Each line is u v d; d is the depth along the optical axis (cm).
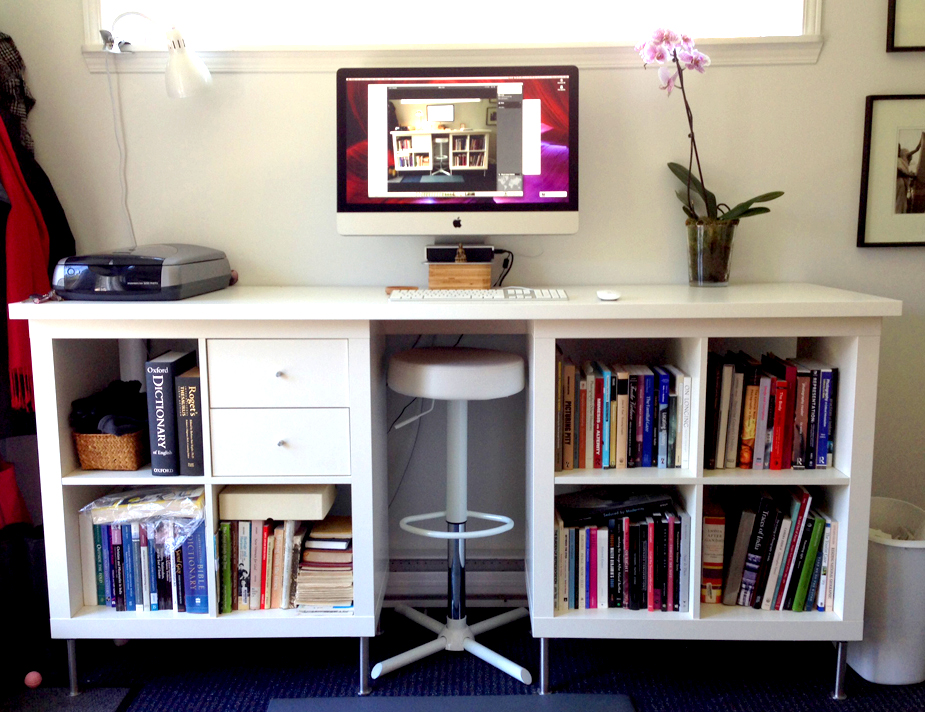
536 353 160
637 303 154
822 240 203
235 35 208
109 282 161
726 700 168
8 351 187
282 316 155
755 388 167
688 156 201
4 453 208
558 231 184
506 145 183
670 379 170
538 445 163
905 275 203
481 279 183
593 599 172
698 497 165
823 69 197
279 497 168
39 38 198
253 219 204
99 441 169
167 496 170
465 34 208
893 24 194
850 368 162
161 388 162
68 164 202
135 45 197
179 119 201
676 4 206
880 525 192
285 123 201
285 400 162
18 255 181
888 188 199
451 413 181
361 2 207
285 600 171
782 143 200
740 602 173
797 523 168
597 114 200
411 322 191
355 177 184
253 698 169
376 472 173
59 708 165
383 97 183
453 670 180
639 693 171
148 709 165
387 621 204
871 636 173
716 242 188
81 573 172
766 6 205
